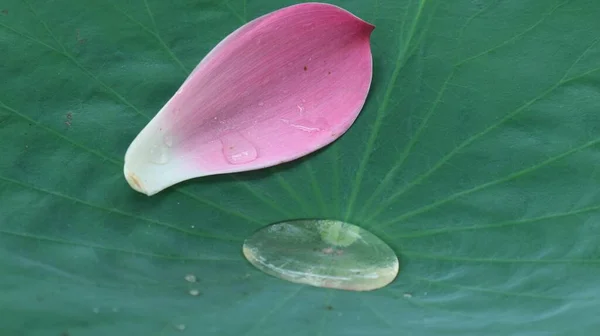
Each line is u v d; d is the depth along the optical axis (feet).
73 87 1.92
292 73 1.90
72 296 1.73
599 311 1.74
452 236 1.84
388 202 1.87
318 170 1.90
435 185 1.88
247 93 1.88
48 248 1.79
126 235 1.82
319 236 1.84
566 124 1.91
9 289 1.72
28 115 1.89
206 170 1.87
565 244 1.83
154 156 1.84
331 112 1.92
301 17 1.87
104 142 1.89
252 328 1.72
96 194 1.84
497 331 1.73
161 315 1.72
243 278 1.78
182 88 1.84
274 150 1.89
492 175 1.89
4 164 1.85
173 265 1.79
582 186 1.87
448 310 1.76
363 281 1.79
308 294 1.77
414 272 1.81
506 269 1.81
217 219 1.84
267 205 1.86
